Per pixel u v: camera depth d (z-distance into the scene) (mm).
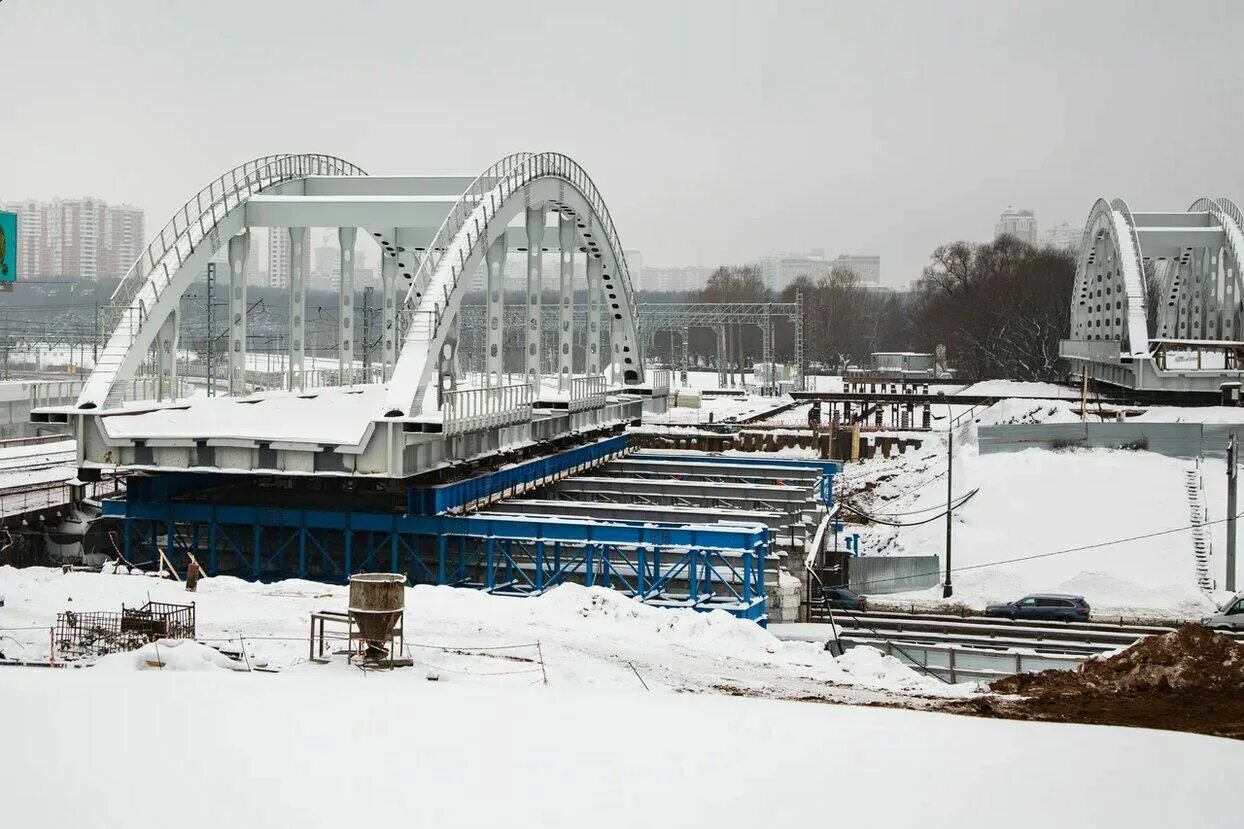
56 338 137625
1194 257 93688
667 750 17062
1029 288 143875
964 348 148375
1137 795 15438
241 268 48125
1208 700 23500
